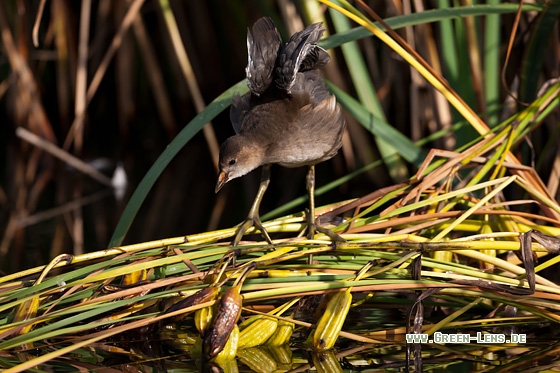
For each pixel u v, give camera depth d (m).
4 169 12.12
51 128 12.65
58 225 9.68
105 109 12.98
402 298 6.57
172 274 5.89
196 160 12.43
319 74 6.89
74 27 12.23
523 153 8.23
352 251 5.86
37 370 5.08
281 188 11.34
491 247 5.62
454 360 5.31
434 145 9.97
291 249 5.84
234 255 5.66
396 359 5.34
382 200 6.56
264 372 5.04
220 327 5.05
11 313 5.55
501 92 9.00
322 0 6.57
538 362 5.24
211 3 12.20
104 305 5.24
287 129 6.54
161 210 10.45
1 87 12.40
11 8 11.91
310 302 6.22
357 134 10.55
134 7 9.93
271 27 6.60
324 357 5.36
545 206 6.96
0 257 8.31
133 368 5.14
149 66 11.94
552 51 8.59
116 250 5.90
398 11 8.77
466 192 6.34
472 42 8.05
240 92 7.43
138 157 12.53
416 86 9.98
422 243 5.63
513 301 5.61
